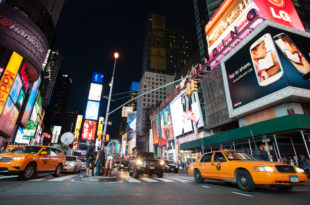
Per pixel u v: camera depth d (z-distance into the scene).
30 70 38.59
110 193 5.60
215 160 7.89
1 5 31.62
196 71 35.75
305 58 19.67
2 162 7.80
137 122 111.50
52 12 54.41
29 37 36.41
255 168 5.91
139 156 13.12
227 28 31.45
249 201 4.66
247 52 22.91
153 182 8.91
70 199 4.58
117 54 14.25
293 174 5.62
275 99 18.28
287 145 18.38
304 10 40.12
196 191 6.20
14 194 4.96
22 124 43.88
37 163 8.89
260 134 16.97
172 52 142.12
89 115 102.94
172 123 46.16
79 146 76.50
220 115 28.67
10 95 30.95
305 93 17.42
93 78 113.44
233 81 24.70
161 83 120.50
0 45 30.52
